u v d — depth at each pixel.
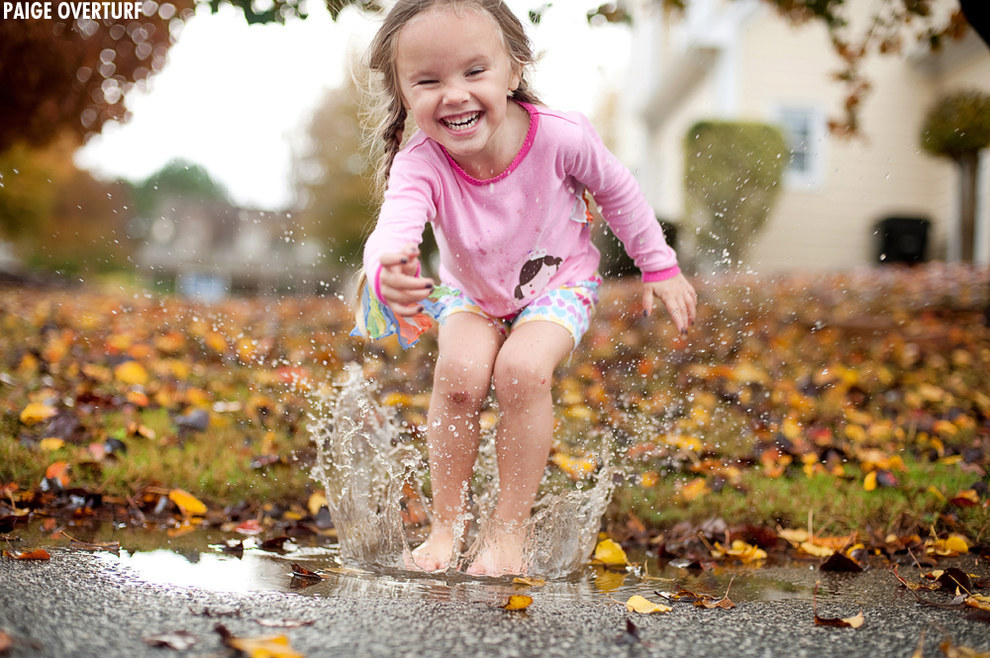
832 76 5.14
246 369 4.20
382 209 1.92
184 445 2.78
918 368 4.62
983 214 11.07
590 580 1.80
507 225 2.02
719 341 5.43
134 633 1.25
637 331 5.93
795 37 12.34
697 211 10.65
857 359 4.88
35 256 23.56
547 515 1.97
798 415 3.50
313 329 6.13
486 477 2.49
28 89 7.49
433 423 1.95
